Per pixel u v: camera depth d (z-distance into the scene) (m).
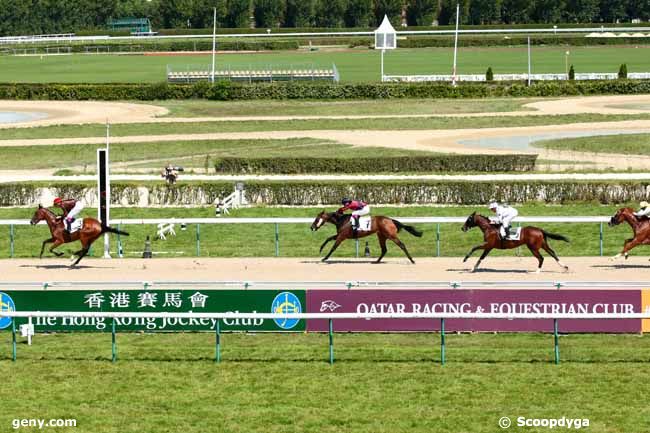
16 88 100.69
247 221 44.41
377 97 96.12
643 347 31.08
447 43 160.75
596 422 26.16
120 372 29.67
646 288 32.19
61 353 31.25
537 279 37.88
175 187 54.44
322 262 42.19
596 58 137.12
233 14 187.00
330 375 29.27
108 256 44.00
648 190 53.22
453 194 53.34
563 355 30.55
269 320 32.12
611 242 46.09
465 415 26.62
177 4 188.38
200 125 82.12
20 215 52.69
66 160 68.31
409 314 29.72
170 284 34.25
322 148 70.56
